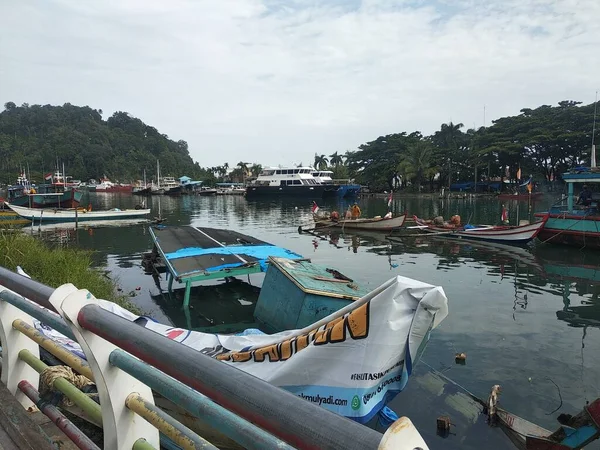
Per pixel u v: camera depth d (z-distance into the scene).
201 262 12.48
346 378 4.07
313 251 21.95
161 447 2.84
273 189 64.62
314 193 62.59
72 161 126.00
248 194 66.94
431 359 8.16
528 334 9.55
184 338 5.77
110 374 1.83
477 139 70.00
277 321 9.20
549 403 6.70
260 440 1.20
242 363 4.93
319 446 0.98
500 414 5.99
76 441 2.25
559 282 14.84
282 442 1.15
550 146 59.94
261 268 12.12
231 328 10.33
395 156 79.38
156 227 17.28
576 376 7.54
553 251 21.31
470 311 11.23
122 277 15.23
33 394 2.66
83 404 2.27
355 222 29.92
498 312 11.15
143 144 157.62
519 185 60.62
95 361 1.80
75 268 9.98
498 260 19.17
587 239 21.41
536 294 13.11
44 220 33.03
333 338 4.19
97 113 172.00
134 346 1.51
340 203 59.72
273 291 9.57
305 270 9.77
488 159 66.25
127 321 1.65
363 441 0.93
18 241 10.65
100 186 106.00
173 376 1.37
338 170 91.25
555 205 24.09
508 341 9.12
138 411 1.80
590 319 10.61
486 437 5.64
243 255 13.14
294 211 48.50
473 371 7.67
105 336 1.65
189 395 1.46
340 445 0.95
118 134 156.00
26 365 2.90
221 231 17.36
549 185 63.50
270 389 1.14
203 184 117.81
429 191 78.06
